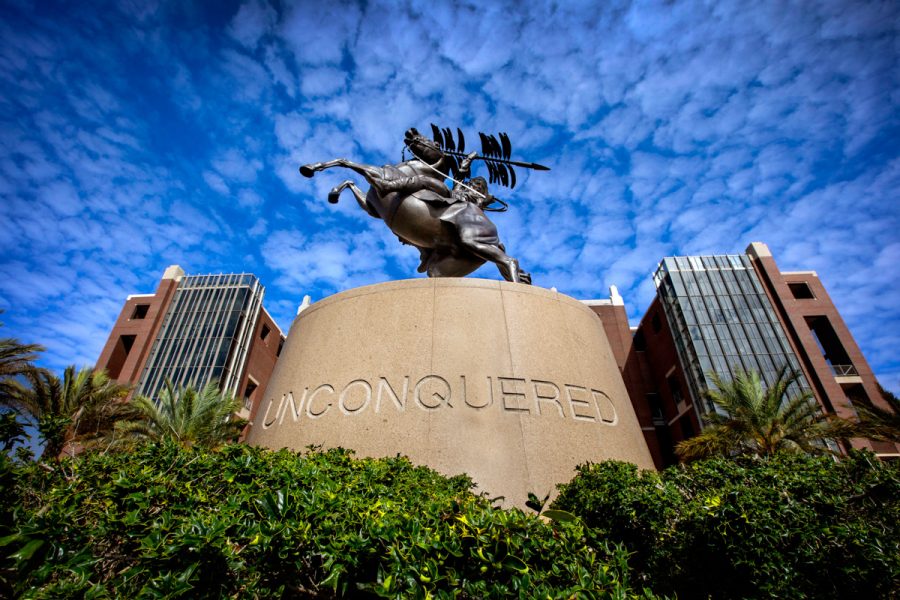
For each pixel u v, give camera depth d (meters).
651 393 38.62
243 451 3.31
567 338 6.14
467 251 8.10
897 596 2.41
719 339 32.31
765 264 35.38
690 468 4.10
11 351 17.38
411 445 4.94
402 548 1.80
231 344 37.97
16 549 1.88
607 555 2.65
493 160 9.40
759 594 2.51
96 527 2.28
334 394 5.52
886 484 2.91
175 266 42.50
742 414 18.94
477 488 4.68
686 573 2.95
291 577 1.94
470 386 5.33
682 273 35.91
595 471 4.09
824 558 2.46
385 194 7.87
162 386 36.06
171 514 2.36
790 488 3.03
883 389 16.86
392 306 6.08
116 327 39.22
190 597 1.75
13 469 2.42
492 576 1.80
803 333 31.69
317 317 6.52
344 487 2.73
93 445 18.02
